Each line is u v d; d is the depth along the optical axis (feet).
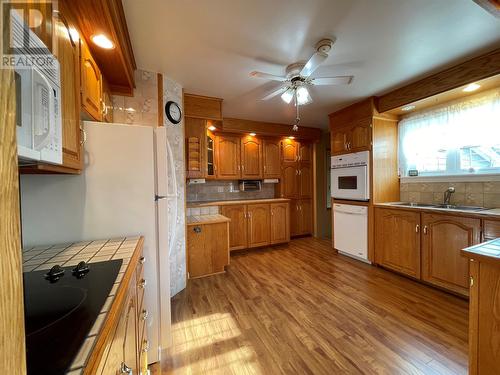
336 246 11.97
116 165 4.66
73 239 4.42
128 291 2.82
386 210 9.45
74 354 1.60
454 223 7.27
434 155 9.22
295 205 15.60
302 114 12.09
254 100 9.86
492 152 7.72
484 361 3.26
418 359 4.91
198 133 9.86
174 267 7.97
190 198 13.34
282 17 4.86
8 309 1.01
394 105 9.14
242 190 14.39
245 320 6.45
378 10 4.70
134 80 6.93
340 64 6.95
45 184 4.29
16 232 1.06
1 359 0.96
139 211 4.81
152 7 4.50
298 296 7.74
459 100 8.35
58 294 2.43
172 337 5.79
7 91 1.05
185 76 7.57
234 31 5.30
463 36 5.64
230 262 11.20
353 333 5.79
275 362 4.93
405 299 7.39
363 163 10.14
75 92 3.82
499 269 3.10
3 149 1.01
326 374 4.59
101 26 4.17
